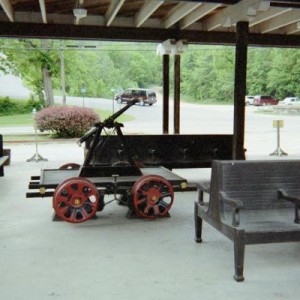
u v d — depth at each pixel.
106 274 2.93
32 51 21.03
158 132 14.68
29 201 5.08
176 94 7.86
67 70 24.08
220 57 38.53
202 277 2.88
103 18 7.17
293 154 9.62
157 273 2.94
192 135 6.24
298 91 35.47
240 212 3.15
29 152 10.06
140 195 4.26
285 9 6.06
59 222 4.20
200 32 7.59
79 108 13.77
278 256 3.27
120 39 7.31
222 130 15.77
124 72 42.62
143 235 3.80
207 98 39.59
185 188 4.46
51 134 14.20
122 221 4.26
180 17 6.50
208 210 3.28
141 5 6.58
